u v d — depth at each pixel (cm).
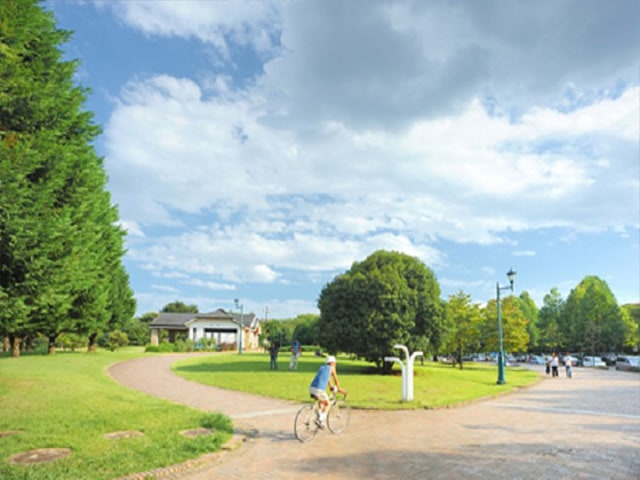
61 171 1268
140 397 1323
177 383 1828
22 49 1180
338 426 1043
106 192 2872
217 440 852
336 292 2502
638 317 6775
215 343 5516
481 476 708
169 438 850
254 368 2470
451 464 773
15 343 2661
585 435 1029
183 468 716
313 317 8575
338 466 756
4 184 1043
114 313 3469
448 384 2081
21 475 611
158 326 6031
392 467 752
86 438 826
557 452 862
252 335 7000
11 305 1098
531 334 7969
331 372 1016
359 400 1503
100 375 1889
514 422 1198
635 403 1659
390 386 1855
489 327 4291
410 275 2502
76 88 1488
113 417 1002
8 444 767
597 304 6944
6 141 1157
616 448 901
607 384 2680
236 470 729
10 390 1272
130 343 6228
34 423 916
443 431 1059
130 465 693
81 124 1530
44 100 1223
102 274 2831
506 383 2434
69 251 1273
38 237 1112
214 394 1556
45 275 1162
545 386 2516
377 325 2320
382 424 1139
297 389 1673
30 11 1210
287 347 6216
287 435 984
